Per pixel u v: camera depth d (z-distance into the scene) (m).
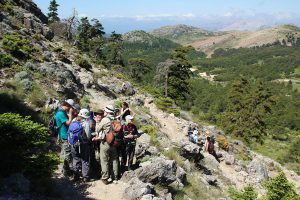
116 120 10.84
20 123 9.05
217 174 19.75
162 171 12.09
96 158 11.93
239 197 13.84
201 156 20.06
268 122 110.62
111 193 10.33
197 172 17.47
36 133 9.20
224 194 16.47
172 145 18.30
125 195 10.27
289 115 129.12
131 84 34.69
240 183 20.59
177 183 13.03
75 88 20.58
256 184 21.38
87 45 70.38
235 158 24.75
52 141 12.21
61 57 26.73
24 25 29.38
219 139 26.42
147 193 10.36
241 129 57.12
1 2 29.91
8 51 19.22
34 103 14.75
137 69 77.00
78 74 25.09
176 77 51.84
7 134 8.68
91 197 9.87
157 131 21.14
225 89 180.88
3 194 8.07
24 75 16.69
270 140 96.94
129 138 11.29
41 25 31.73
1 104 13.41
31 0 38.22
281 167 30.14
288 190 13.52
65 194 9.62
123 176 11.29
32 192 8.82
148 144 16.33
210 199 14.59
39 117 13.91
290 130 124.69
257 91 62.22
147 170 11.73
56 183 10.09
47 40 31.06
